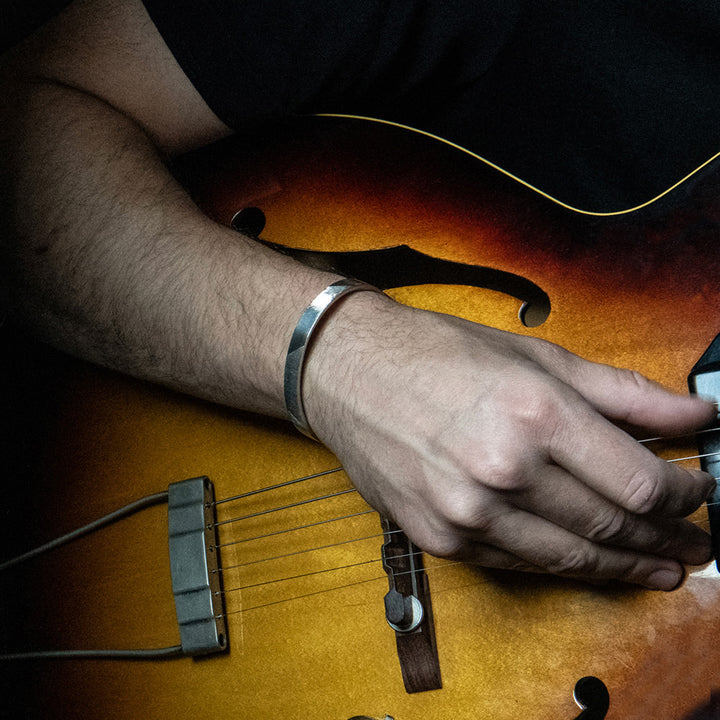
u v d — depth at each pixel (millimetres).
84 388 794
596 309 718
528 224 741
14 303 774
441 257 754
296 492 741
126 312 747
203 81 768
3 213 764
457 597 702
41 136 769
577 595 687
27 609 776
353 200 775
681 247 709
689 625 670
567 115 778
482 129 795
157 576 760
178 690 746
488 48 765
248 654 736
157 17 765
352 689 716
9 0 824
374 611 719
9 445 797
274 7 753
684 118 762
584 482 641
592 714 674
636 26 751
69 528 783
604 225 725
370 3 749
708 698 664
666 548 657
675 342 701
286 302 711
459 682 698
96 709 757
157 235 748
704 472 656
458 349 665
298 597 732
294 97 769
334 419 688
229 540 749
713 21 738
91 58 777
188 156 805
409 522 673
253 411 740
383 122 775
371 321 691
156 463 774
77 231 755
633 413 666
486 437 643
